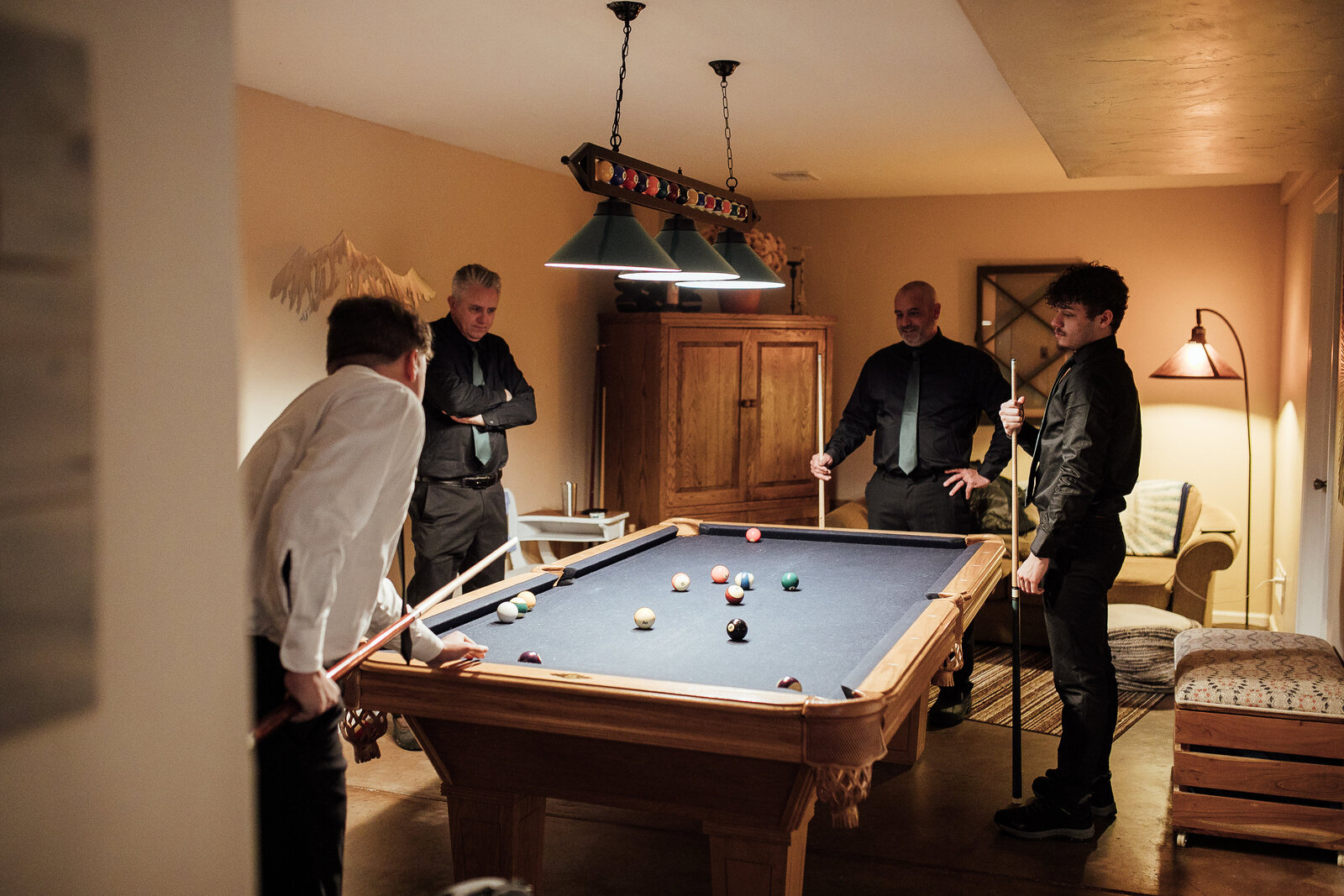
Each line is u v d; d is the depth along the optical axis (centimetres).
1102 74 268
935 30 304
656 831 311
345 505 171
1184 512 543
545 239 562
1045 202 622
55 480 77
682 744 189
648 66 349
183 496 85
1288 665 312
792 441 625
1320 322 468
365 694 211
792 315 617
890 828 312
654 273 313
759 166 544
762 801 196
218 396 87
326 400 179
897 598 286
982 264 637
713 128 448
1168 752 379
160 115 82
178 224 84
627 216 277
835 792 180
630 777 206
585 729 195
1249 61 253
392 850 297
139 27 81
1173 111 314
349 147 427
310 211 409
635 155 511
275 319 396
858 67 347
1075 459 288
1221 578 600
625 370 589
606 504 601
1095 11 214
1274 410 588
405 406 180
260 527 181
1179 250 599
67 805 79
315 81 371
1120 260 611
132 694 82
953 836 307
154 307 82
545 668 203
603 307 618
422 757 372
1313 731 289
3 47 73
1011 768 361
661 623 257
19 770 76
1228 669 310
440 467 404
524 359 547
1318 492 471
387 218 450
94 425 79
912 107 405
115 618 81
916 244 648
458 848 224
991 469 421
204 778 88
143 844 83
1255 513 592
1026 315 624
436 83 374
